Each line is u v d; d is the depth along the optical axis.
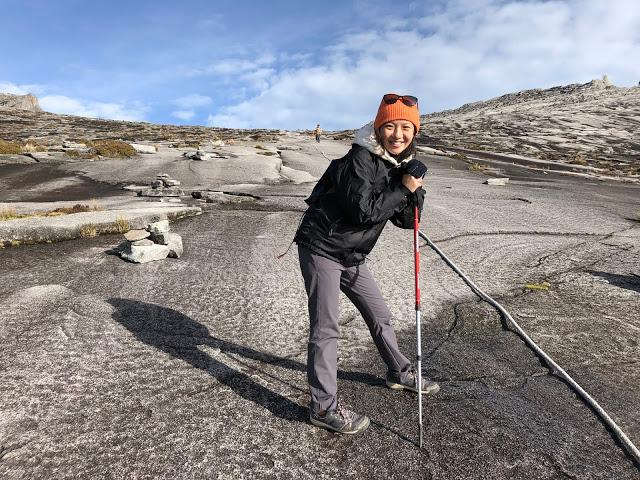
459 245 7.62
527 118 51.78
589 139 39.44
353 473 2.58
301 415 3.10
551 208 11.55
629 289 5.68
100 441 2.79
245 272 6.06
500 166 25.23
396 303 5.12
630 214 11.19
